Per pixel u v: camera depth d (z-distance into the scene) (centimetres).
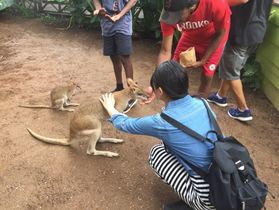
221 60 403
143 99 374
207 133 249
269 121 431
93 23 707
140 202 305
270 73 463
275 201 310
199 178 251
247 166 245
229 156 240
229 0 357
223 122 422
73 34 694
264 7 380
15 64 561
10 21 756
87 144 369
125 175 333
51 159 348
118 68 454
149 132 262
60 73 531
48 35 688
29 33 696
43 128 395
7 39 664
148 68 558
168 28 340
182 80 242
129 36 431
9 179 324
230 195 235
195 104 254
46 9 783
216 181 237
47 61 572
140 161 351
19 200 303
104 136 387
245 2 354
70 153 356
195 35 360
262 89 493
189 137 246
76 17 709
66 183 321
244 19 373
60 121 409
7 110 428
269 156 369
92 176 330
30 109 430
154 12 643
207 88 387
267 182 333
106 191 314
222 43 350
